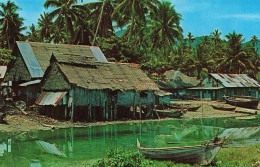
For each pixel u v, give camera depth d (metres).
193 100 58.59
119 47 50.31
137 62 51.34
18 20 54.75
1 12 52.94
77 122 27.56
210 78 59.34
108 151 12.67
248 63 67.62
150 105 33.84
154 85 33.22
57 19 45.78
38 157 15.44
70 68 29.28
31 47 37.12
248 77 62.84
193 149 13.20
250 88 60.41
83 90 28.27
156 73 57.34
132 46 56.53
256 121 32.06
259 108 48.22
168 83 59.91
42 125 25.47
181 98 60.31
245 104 45.84
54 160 14.81
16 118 26.81
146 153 14.31
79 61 30.70
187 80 64.44
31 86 33.03
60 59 29.14
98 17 53.09
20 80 35.81
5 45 57.34
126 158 11.78
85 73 29.73
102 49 49.75
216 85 57.75
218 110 42.66
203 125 28.69
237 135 22.61
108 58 47.41
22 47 36.38
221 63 68.69
